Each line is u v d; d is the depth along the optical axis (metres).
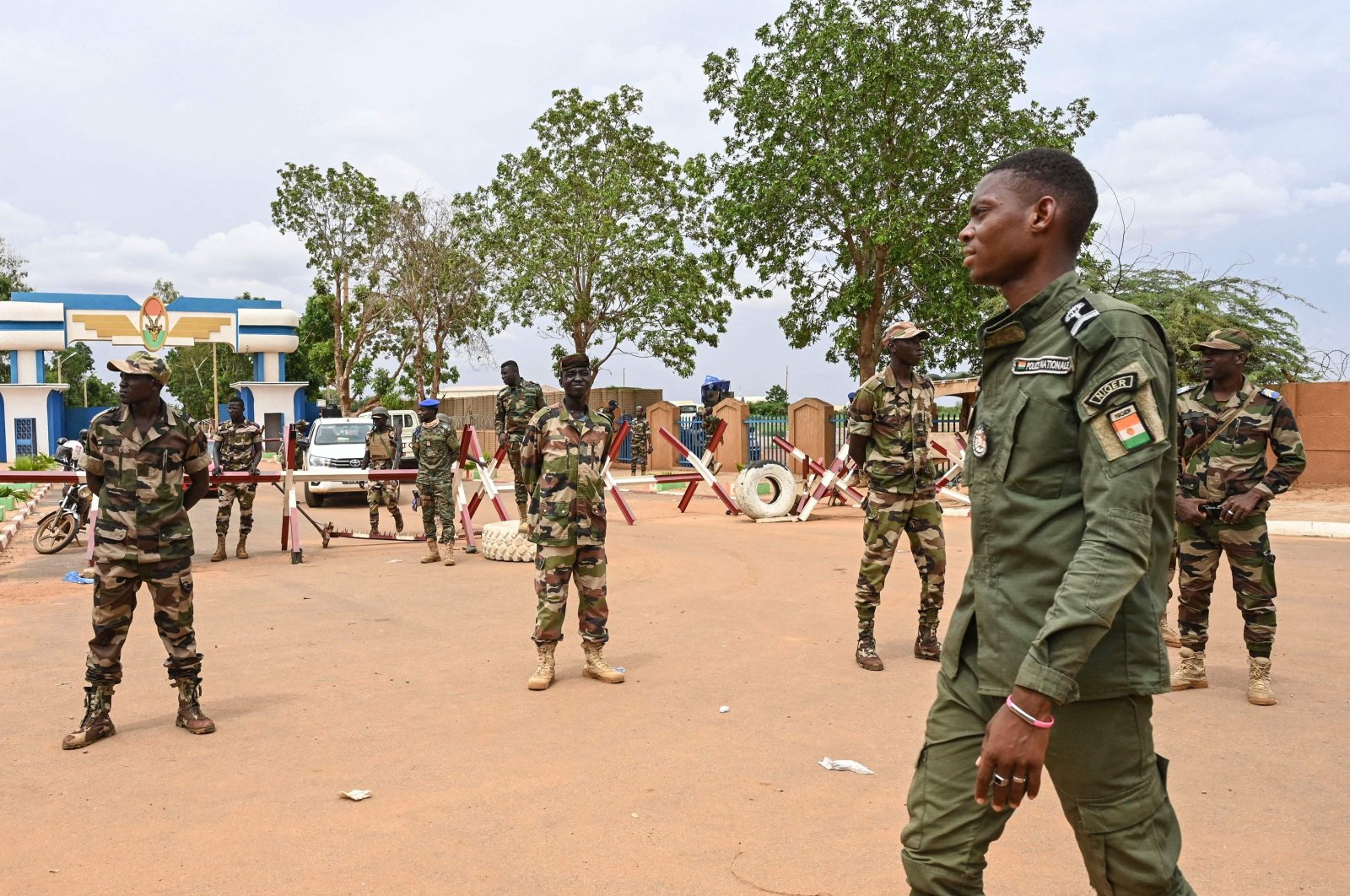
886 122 22.42
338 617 8.21
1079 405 2.04
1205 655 6.57
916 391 6.28
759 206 23.41
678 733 4.96
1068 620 1.92
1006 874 3.37
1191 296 19.30
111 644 4.98
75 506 13.27
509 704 5.54
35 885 3.35
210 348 69.81
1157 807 2.12
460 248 37.62
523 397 12.12
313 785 4.28
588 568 5.99
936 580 6.40
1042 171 2.21
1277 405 5.41
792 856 3.52
